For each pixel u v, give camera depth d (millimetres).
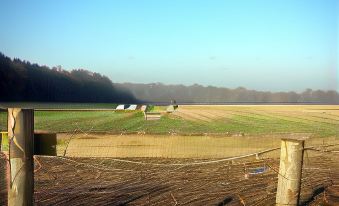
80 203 6027
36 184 7043
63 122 13461
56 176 7586
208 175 7730
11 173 3049
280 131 12656
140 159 6484
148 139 6617
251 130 12609
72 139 6363
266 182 7230
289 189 3967
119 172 7832
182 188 6902
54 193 6535
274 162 8164
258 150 6656
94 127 12383
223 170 8086
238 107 21750
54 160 8812
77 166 8133
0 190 6016
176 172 7930
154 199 6328
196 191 6723
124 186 7004
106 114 14680
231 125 14891
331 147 8672
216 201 6203
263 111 19281
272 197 6352
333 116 16609
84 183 7117
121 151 6508
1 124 10422
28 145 3074
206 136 6617
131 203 6102
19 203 3062
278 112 18719
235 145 6574
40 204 5945
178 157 6570
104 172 7859
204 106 21438
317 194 6551
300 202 6094
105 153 6414
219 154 6574
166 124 13891
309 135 9430
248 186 7004
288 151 3963
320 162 8500
